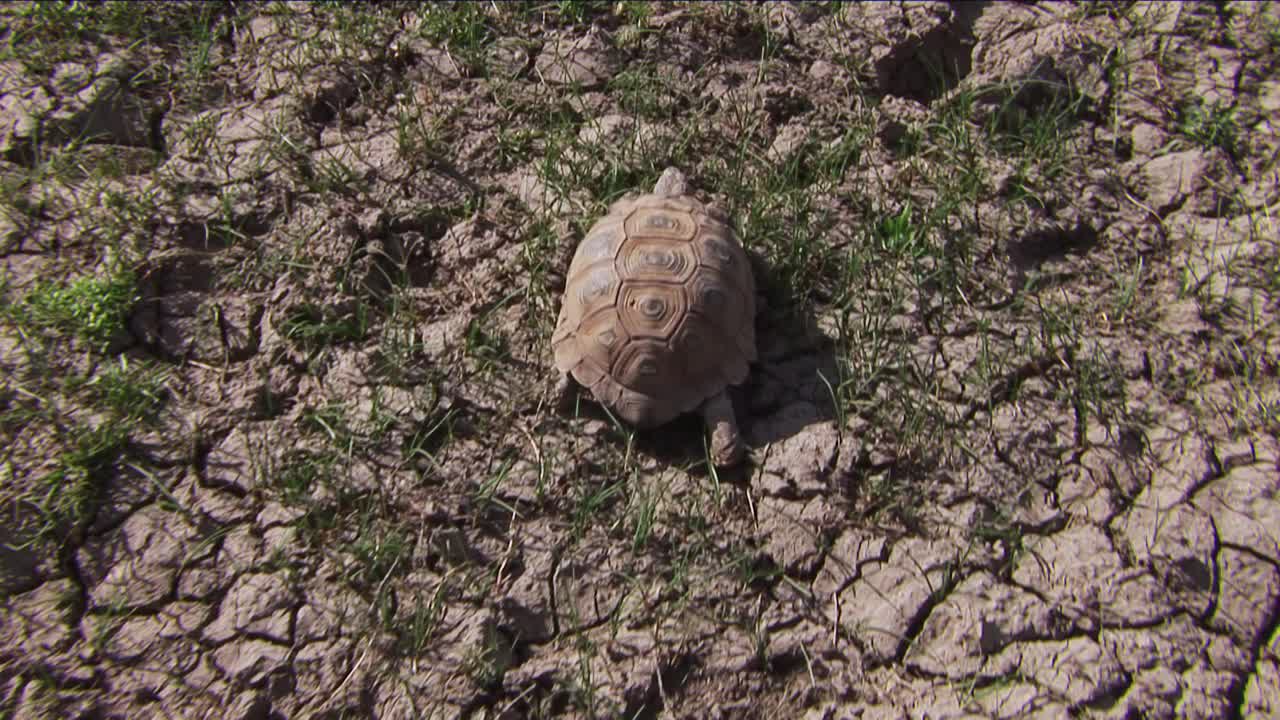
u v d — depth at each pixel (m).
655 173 1.21
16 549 1.01
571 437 1.07
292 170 1.20
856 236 1.18
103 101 1.23
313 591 1.00
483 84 1.26
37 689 0.96
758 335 1.13
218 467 1.05
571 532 1.03
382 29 1.29
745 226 1.17
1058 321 1.14
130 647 0.98
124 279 1.11
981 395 1.10
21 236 1.15
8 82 1.24
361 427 1.07
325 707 0.96
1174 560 1.04
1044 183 1.23
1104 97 1.30
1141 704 0.98
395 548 1.01
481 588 1.01
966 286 1.16
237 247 1.16
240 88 1.26
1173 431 1.10
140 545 1.02
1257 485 1.07
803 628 1.00
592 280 1.06
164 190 1.18
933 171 1.22
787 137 1.24
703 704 0.98
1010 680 0.99
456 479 1.05
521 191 1.20
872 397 1.10
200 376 1.10
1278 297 1.17
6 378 1.08
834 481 1.06
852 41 1.31
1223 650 1.00
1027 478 1.07
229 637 0.99
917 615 1.01
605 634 1.00
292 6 1.32
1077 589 1.02
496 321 1.12
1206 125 1.28
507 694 0.97
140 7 1.30
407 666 0.98
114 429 1.05
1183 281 1.19
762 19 1.31
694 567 1.02
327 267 1.14
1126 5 1.38
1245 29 1.36
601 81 1.27
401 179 1.20
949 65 1.32
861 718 0.97
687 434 1.08
